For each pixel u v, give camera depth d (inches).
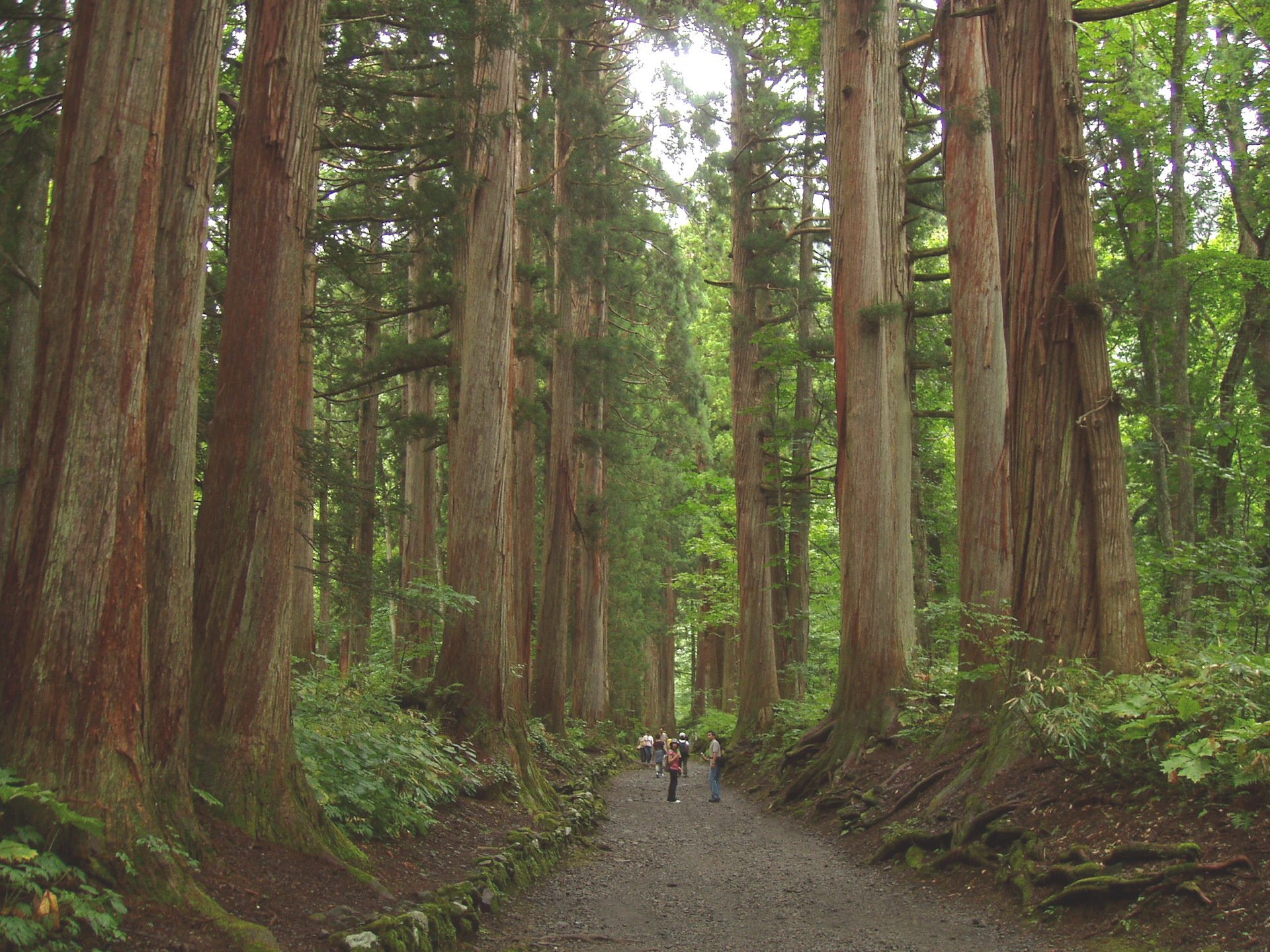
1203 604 438.3
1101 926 233.9
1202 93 624.1
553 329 802.8
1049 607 355.6
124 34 197.2
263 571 255.0
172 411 225.0
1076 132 359.6
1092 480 353.1
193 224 234.5
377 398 826.8
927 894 309.0
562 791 569.9
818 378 1023.6
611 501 1077.1
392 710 409.7
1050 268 367.2
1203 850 233.9
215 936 176.4
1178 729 278.2
